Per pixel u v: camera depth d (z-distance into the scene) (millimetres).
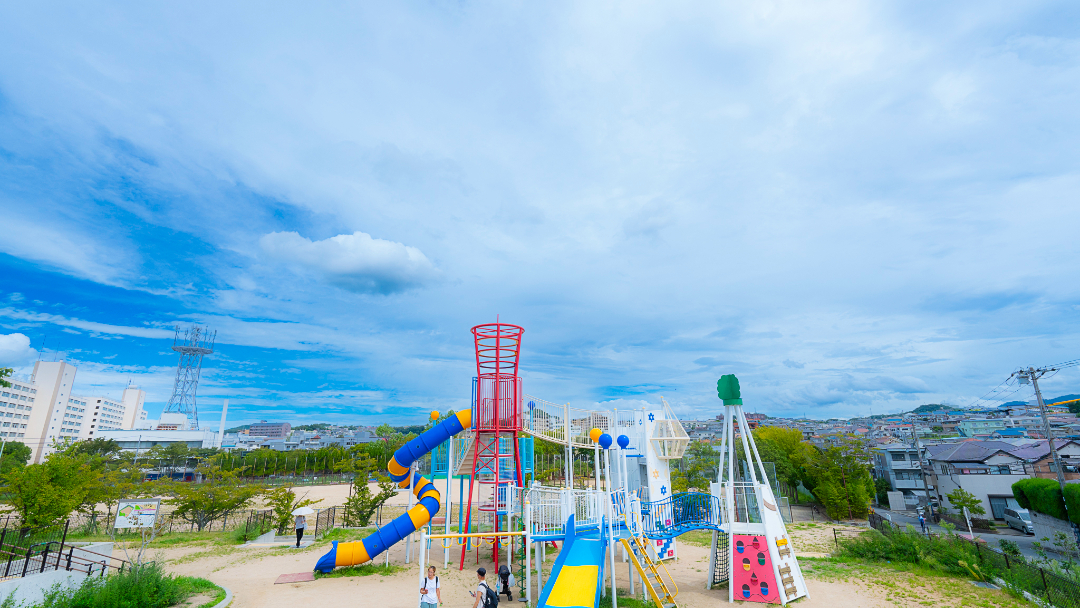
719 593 16422
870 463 44438
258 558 21516
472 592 15078
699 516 17938
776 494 38438
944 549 19391
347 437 167125
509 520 16969
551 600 12188
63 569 13883
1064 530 25609
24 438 109625
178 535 28172
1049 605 14508
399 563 20016
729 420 17641
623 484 18484
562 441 20922
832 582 17438
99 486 28766
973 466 41500
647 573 17984
